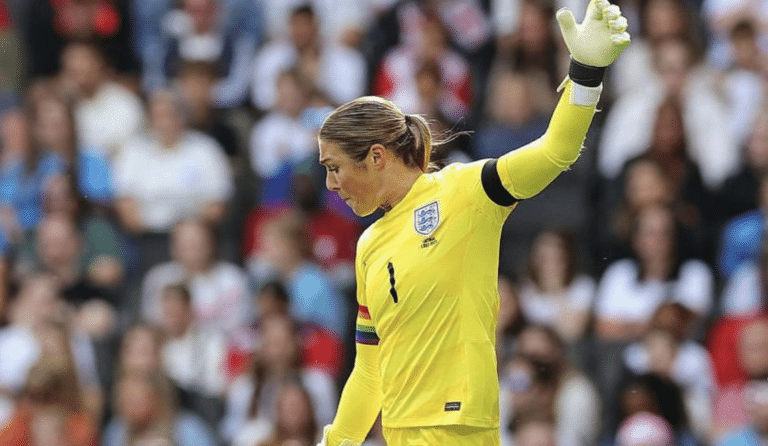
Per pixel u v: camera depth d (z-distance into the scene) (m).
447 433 16.08
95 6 51.00
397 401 16.44
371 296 16.58
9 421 37.56
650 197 39.69
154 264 44.12
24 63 51.84
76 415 37.88
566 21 15.51
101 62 48.97
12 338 40.31
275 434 35.56
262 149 45.34
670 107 41.19
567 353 37.38
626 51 43.75
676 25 42.84
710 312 37.94
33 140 45.91
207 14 49.69
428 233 16.17
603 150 41.97
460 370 16.06
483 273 16.12
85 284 42.84
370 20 49.34
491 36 46.66
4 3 52.69
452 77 44.88
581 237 41.28
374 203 16.58
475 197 16.06
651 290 38.22
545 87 43.44
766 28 44.50
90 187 45.31
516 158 15.85
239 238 44.56
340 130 16.33
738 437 33.72
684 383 35.53
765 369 34.62
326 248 41.84
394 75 46.53
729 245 39.09
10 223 45.31
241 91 48.50
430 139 16.72
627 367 35.72
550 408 34.34
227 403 38.09
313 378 37.28
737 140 41.78
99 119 47.97
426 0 48.12
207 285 40.81
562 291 38.41
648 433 33.66
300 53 47.94
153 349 38.19
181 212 45.00
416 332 16.22
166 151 45.31
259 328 38.50
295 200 42.75
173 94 46.84
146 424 37.25
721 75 42.88
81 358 40.06
